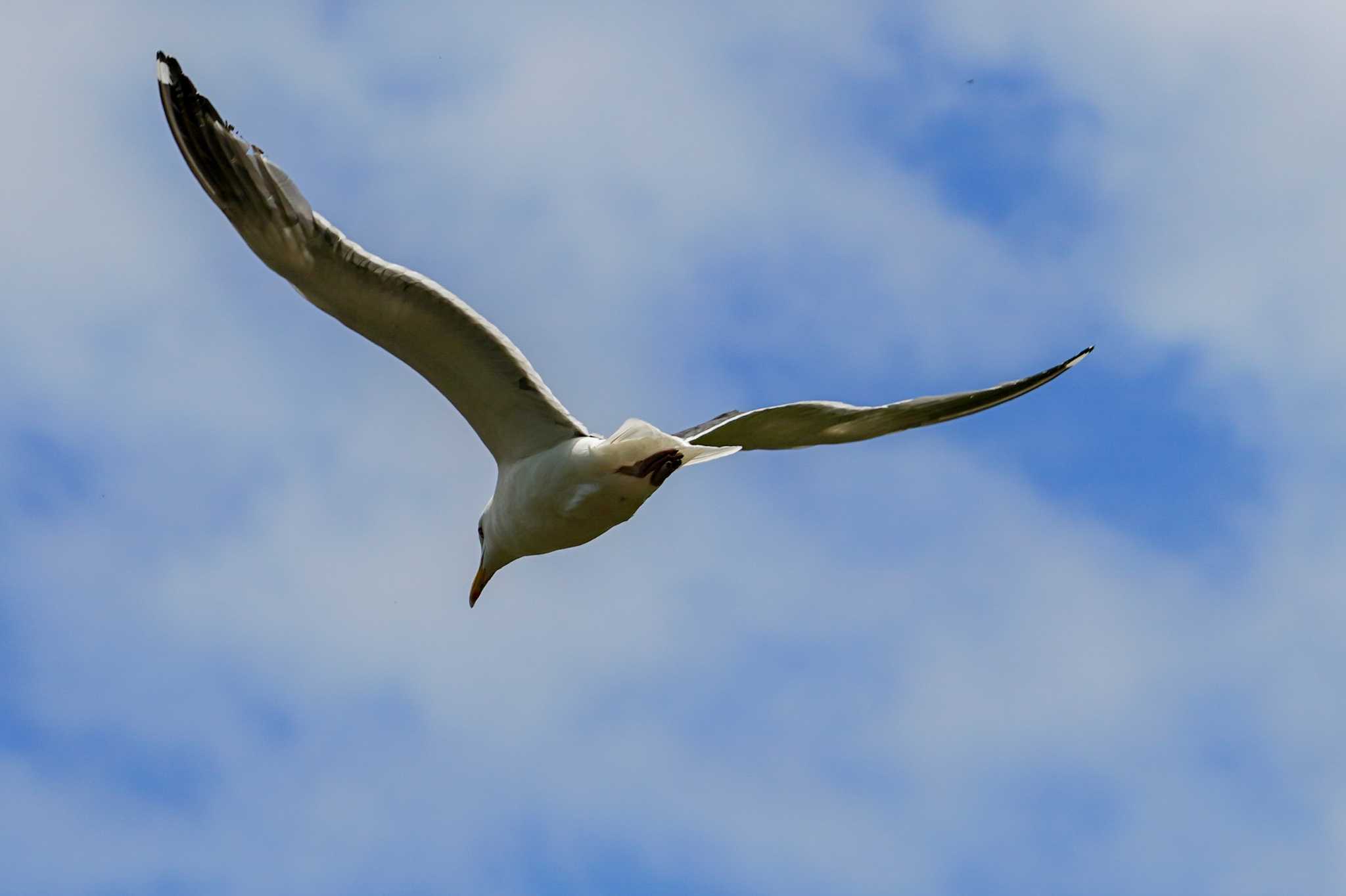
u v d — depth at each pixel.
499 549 14.19
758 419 14.49
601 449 12.77
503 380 13.06
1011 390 14.88
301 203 11.82
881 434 14.98
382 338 12.75
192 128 11.73
